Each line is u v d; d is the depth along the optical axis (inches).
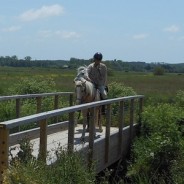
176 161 429.7
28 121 253.1
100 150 411.2
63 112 299.7
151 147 453.7
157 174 422.9
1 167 238.4
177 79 3663.9
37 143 404.8
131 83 2716.5
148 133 536.7
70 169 279.7
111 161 450.3
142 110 571.8
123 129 497.7
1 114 559.2
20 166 245.4
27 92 797.9
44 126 279.1
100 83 482.3
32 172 245.6
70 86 1892.2
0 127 236.2
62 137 460.8
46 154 280.4
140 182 401.7
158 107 561.6
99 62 481.7
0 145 237.1
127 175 434.0
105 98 478.3
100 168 412.2
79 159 300.2
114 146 462.6
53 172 271.3
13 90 812.6
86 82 448.1
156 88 2313.0
